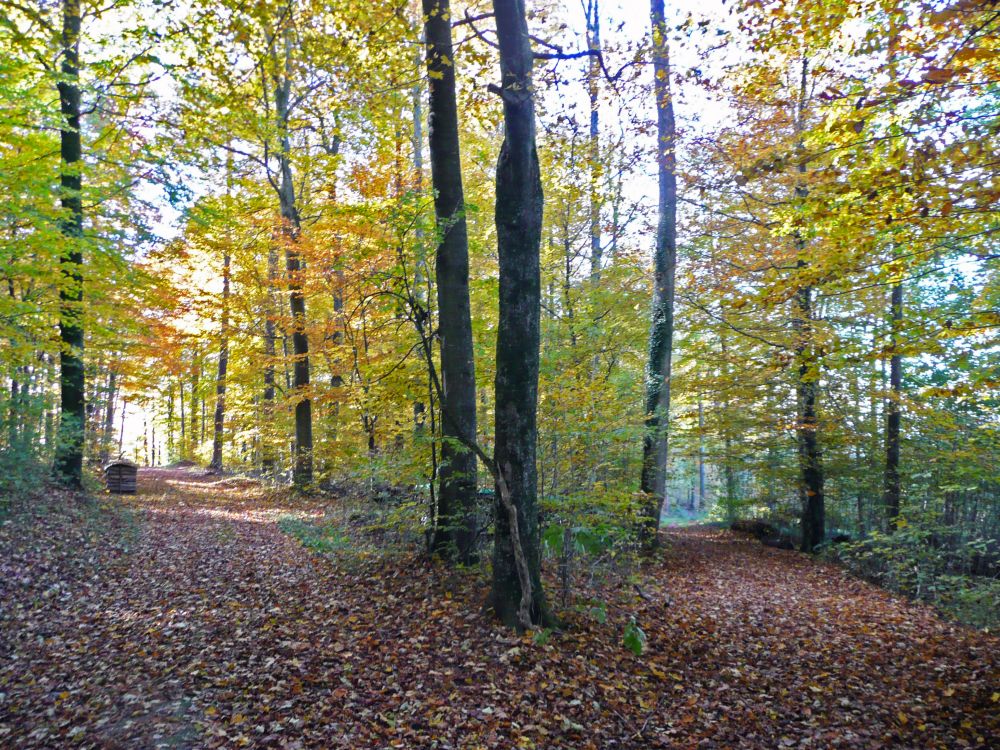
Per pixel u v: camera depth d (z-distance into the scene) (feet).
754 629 24.84
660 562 37.17
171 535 34.58
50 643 19.72
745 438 53.72
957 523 42.45
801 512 56.70
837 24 20.20
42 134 36.60
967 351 20.34
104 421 83.35
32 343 34.47
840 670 20.86
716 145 36.01
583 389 25.03
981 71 16.99
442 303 28.60
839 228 20.24
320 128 36.88
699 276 43.52
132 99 34.32
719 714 17.53
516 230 21.29
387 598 23.99
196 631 20.77
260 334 53.47
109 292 44.93
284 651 19.20
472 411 28.50
